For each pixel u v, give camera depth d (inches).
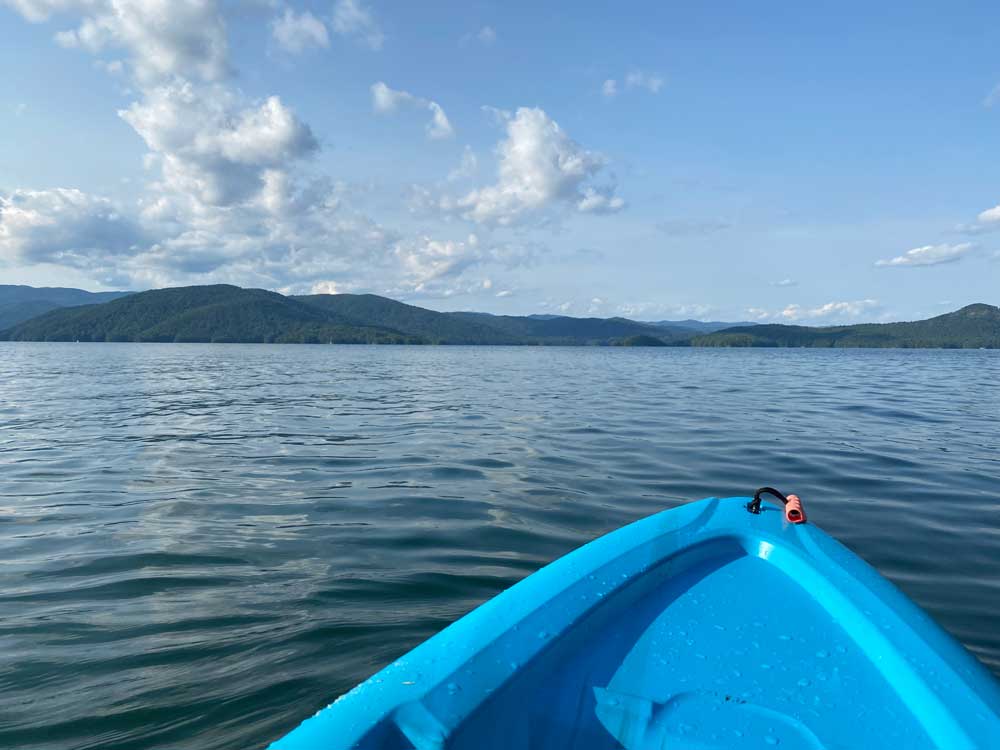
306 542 186.4
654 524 119.2
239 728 95.0
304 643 122.1
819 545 108.0
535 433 414.6
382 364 1840.6
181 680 108.4
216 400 669.3
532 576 95.0
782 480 275.6
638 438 393.1
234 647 120.5
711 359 2541.8
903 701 65.0
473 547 182.7
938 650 72.6
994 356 3612.2
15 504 230.2
